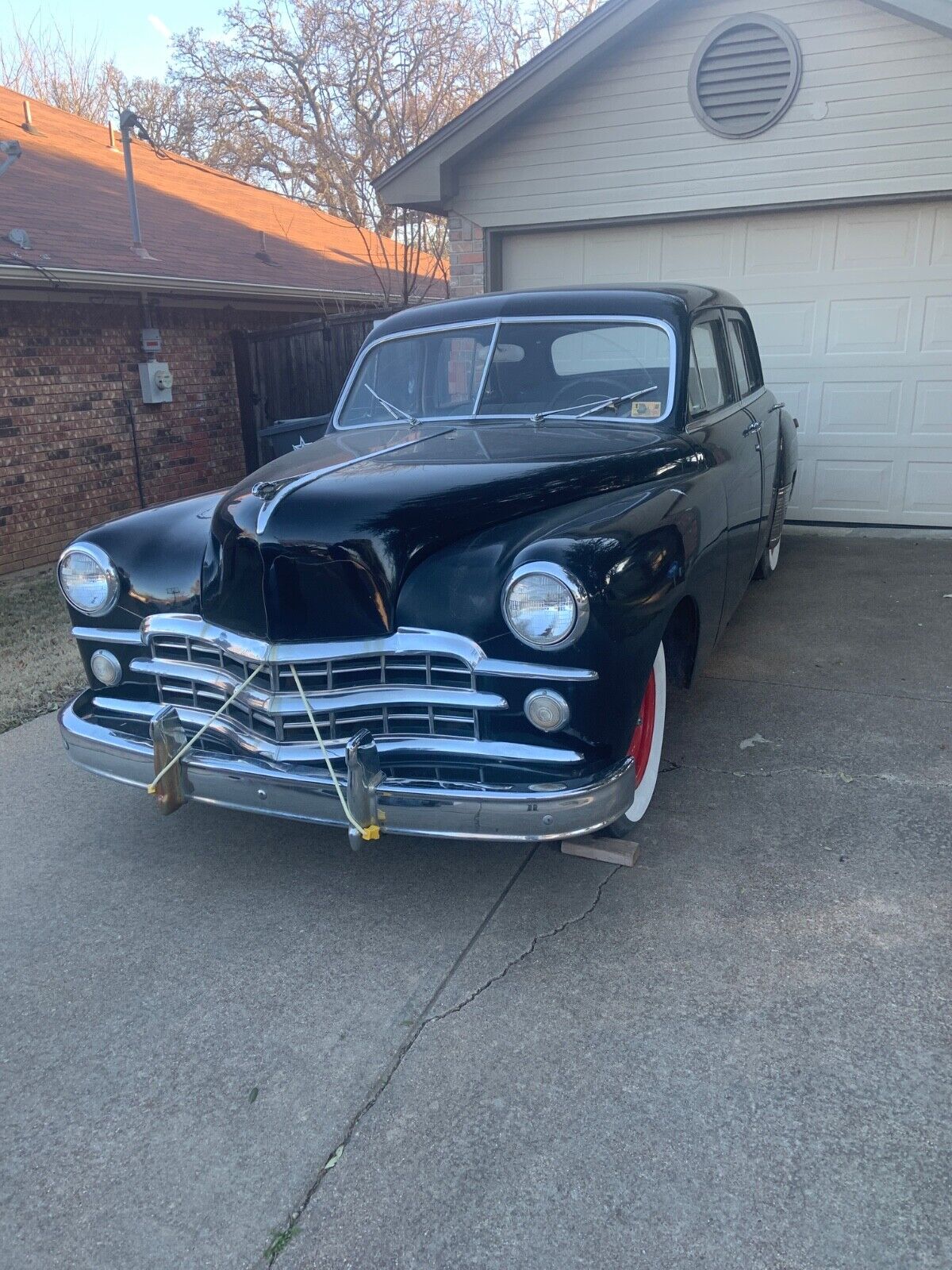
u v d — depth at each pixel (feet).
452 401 13.53
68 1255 6.50
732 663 16.72
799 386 25.53
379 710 9.31
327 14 71.82
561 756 8.83
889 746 13.26
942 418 24.48
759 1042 7.98
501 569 8.95
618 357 13.12
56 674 18.15
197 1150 7.27
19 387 28.48
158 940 9.89
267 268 41.57
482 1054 8.05
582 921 9.77
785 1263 6.11
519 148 26.03
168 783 9.93
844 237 24.20
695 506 11.06
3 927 10.21
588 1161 6.94
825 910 9.71
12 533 28.55
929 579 21.11
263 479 10.69
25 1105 7.79
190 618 10.25
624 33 23.59
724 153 24.18
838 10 22.33
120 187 43.98
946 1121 7.11
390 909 10.22
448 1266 6.24
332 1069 7.99
